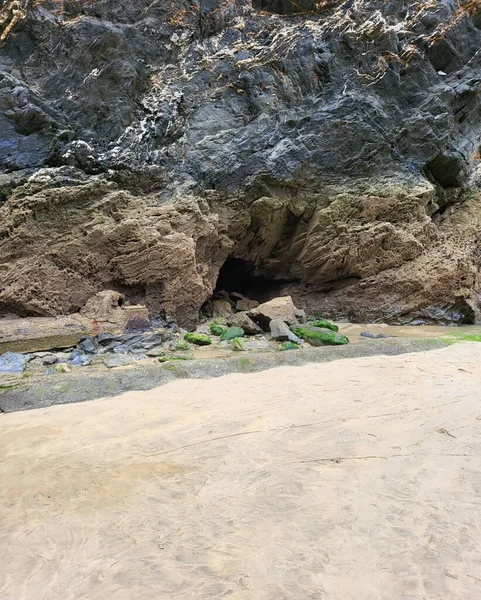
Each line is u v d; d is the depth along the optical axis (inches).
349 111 495.8
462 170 558.6
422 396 205.0
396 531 98.0
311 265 501.4
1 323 331.9
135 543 94.6
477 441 152.0
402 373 249.3
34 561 89.1
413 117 524.1
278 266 530.6
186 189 427.8
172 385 229.3
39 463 138.6
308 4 566.6
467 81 552.7
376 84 530.0
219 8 530.0
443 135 524.7
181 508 109.7
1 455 145.0
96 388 219.0
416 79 546.0
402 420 174.1
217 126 474.9
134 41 472.4
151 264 385.1
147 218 392.2
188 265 396.8
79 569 86.0
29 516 107.0
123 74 444.1
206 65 497.7
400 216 493.0
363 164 494.0
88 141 413.1
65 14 469.1
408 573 83.3
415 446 148.4
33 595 78.8
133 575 83.6
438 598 76.5
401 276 487.8
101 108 430.0
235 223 456.1
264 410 188.1
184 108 473.1
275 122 483.8
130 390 223.0
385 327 467.8
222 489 120.0
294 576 82.4
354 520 102.9
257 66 497.7
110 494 117.7
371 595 77.3
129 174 408.2
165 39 499.2
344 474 128.2
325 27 545.6
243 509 108.8
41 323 341.4
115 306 375.2
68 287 366.3
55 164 390.6
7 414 187.0
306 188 476.1
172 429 168.2
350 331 440.5
